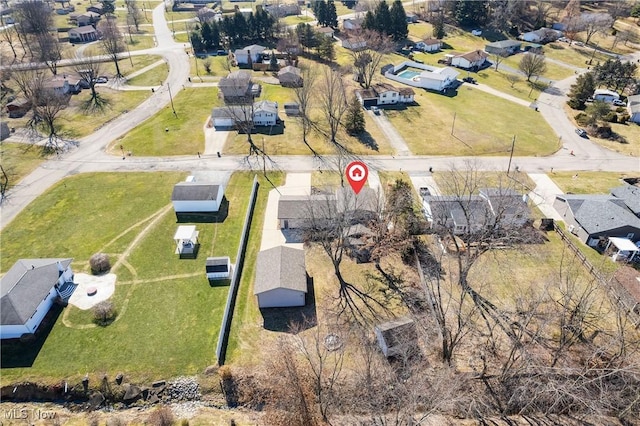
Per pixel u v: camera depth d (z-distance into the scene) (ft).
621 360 125.18
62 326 148.56
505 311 153.79
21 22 435.94
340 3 613.11
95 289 161.48
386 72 373.81
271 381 132.16
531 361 124.26
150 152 254.88
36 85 291.79
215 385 133.39
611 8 526.16
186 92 340.39
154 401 130.93
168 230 192.65
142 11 593.42
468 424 122.72
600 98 333.21
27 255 178.91
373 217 192.03
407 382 127.34
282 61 395.34
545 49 441.27
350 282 167.32
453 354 139.64
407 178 232.73
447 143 268.41
